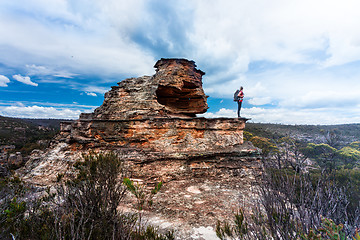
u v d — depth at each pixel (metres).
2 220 4.17
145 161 12.00
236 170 13.21
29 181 11.57
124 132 14.00
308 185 4.32
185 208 7.99
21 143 61.81
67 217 4.24
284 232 3.58
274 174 4.59
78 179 5.95
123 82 17.59
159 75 16.92
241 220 4.87
